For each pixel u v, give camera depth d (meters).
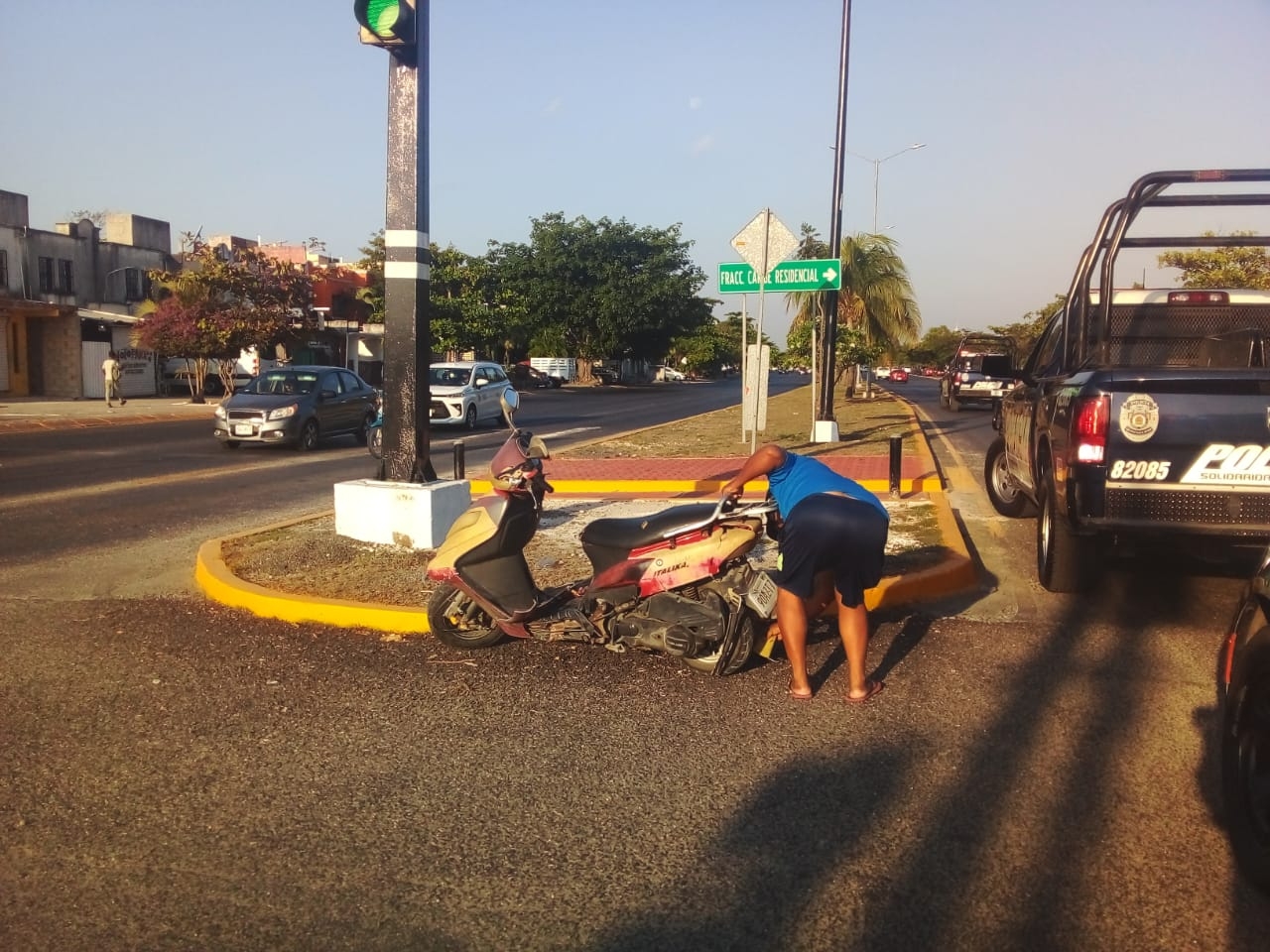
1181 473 6.34
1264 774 3.51
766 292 14.29
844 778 4.41
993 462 10.97
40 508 11.80
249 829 4.01
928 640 6.34
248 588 7.21
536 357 70.31
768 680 5.69
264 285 33.41
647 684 5.64
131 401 34.97
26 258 38.34
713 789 4.33
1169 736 4.83
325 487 13.73
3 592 7.74
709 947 3.21
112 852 3.83
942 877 3.60
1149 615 6.86
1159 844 3.82
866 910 3.40
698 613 5.56
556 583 7.36
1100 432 6.43
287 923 3.36
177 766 4.60
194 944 3.25
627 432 21.78
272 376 20.23
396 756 4.71
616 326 61.66
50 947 3.23
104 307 42.56
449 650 6.25
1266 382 6.18
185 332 32.12
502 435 22.86
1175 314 8.92
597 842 3.89
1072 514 6.61
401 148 8.12
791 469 5.43
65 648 6.31
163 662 6.02
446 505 8.43
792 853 3.79
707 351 100.62
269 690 5.56
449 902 3.48
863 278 33.41
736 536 5.59
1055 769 4.49
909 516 9.91
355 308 54.25
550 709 5.28
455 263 52.59
